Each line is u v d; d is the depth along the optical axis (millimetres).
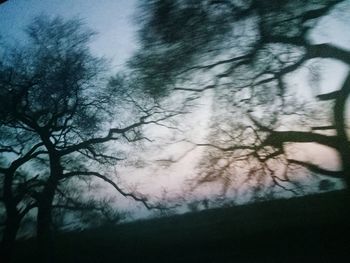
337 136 10195
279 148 10875
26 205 12836
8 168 12891
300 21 10797
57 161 13305
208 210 10953
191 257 8828
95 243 11320
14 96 13109
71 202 12945
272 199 10023
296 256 7133
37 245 12164
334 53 10359
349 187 9445
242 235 8648
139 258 9883
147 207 12148
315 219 8227
